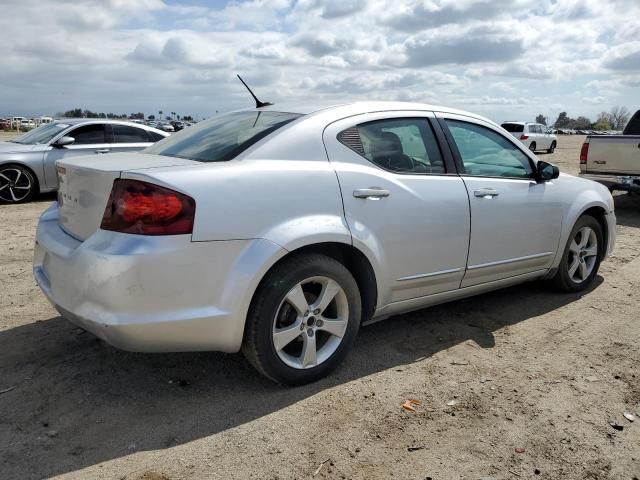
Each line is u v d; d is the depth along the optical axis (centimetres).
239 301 284
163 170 278
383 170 348
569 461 258
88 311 272
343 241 318
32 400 303
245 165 298
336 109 350
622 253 663
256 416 291
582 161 956
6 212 879
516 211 420
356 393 317
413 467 252
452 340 395
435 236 367
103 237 274
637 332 413
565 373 346
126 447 263
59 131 1015
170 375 335
